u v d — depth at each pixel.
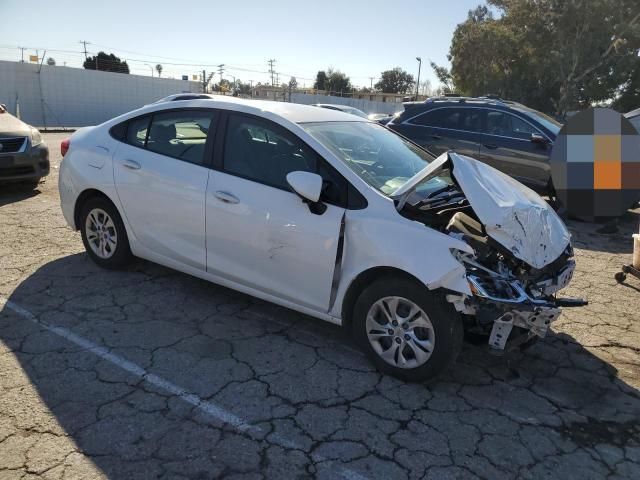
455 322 3.08
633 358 3.83
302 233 3.44
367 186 3.35
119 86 29.59
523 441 2.84
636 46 32.47
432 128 9.22
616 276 5.38
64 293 4.29
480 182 3.33
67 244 5.50
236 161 3.84
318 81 77.50
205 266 4.02
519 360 3.71
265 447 2.66
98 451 2.55
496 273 3.03
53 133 22.23
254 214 3.63
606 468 2.67
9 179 7.27
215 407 2.95
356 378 3.33
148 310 4.10
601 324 4.39
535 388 3.37
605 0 30.86
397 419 2.95
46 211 6.84
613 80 33.94
